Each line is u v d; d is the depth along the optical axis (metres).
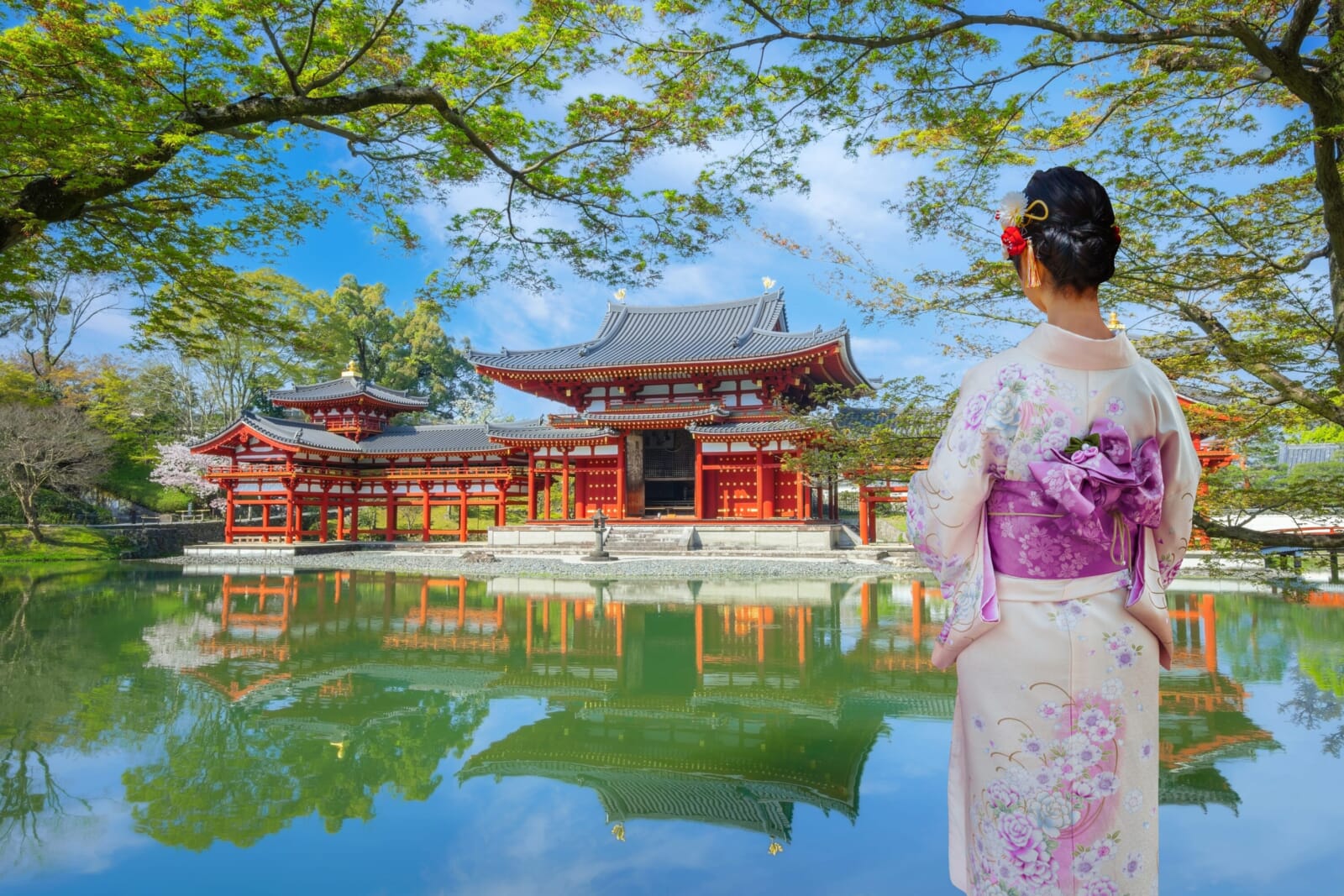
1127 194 5.13
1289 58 3.98
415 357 57.38
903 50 4.71
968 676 1.82
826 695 8.27
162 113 5.23
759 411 32.59
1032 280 1.90
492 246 6.55
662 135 5.62
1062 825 1.67
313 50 5.77
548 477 35.94
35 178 5.41
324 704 7.91
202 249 6.35
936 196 5.68
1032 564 1.73
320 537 36.53
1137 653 1.71
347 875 4.11
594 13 4.90
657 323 39.78
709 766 5.94
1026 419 1.75
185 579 21.88
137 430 41.84
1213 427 5.54
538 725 7.15
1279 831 4.41
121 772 5.79
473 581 21.31
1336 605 14.02
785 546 29.27
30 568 25.97
